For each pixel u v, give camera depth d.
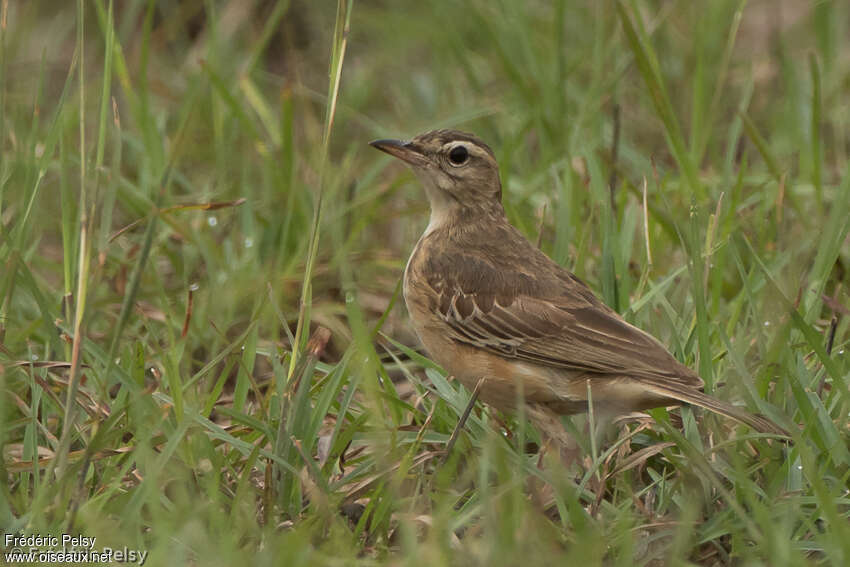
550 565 8.09
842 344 11.12
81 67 9.81
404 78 19.56
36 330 12.10
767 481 9.76
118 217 15.64
